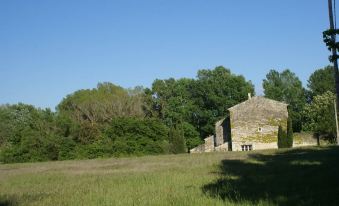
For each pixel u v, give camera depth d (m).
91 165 39.72
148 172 27.23
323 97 85.00
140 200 15.28
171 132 67.69
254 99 68.06
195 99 99.25
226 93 96.50
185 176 23.09
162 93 100.38
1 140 93.31
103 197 16.61
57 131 65.06
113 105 88.00
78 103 89.56
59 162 49.69
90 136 63.41
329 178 18.50
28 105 111.00
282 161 31.05
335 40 13.16
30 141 62.25
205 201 14.13
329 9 18.03
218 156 43.16
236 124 68.00
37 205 15.85
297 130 96.00
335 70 18.39
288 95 107.38
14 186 24.02
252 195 15.16
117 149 60.34
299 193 15.11
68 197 17.45
